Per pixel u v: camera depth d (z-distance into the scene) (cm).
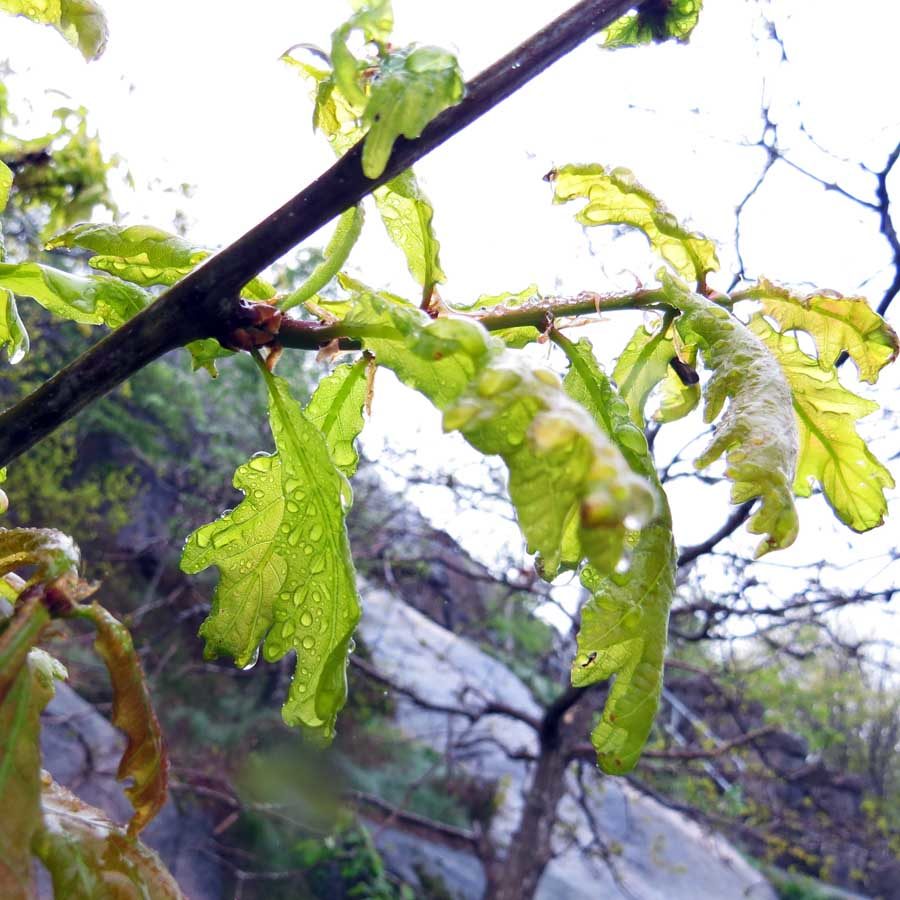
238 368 149
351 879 139
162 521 175
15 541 12
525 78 15
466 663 179
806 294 19
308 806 148
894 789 192
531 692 159
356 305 15
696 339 17
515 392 11
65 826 12
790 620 98
